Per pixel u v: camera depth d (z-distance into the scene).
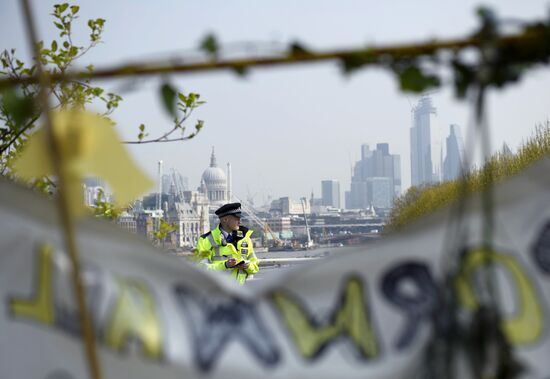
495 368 4.97
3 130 10.82
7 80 4.27
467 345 5.06
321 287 5.38
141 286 5.27
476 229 5.30
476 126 4.24
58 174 4.27
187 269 5.36
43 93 4.19
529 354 5.21
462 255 5.28
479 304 5.10
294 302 5.37
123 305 5.22
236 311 5.33
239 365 5.24
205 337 5.26
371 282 5.34
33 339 5.17
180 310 5.28
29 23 4.06
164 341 5.21
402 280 5.31
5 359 5.17
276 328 5.30
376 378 5.19
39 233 5.22
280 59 4.06
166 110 4.07
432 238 5.36
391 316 5.27
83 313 4.46
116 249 5.28
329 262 5.38
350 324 5.30
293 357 5.26
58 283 5.19
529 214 5.38
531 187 5.40
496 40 4.09
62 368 5.16
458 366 5.07
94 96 11.41
